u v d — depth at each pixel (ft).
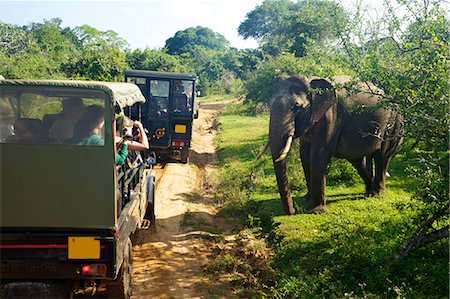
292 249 25.00
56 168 16.39
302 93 30.12
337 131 31.94
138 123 25.02
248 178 41.22
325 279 20.62
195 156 58.03
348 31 23.81
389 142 34.76
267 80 71.72
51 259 16.26
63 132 17.44
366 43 23.75
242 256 26.11
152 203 30.14
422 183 21.81
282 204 31.04
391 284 19.44
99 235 16.55
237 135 72.13
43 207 16.49
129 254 20.15
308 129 30.42
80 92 16.76
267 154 50.85
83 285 18.30
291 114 29.76
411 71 20.66
